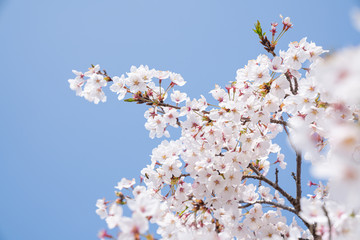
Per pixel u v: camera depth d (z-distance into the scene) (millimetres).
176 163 4441
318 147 3334
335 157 1826
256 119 4078
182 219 4309
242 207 4418
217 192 4133
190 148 4566
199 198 4285
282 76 4039
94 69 4457
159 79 4277
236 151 4285
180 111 4305
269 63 3879
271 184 4422
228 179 4195
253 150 4383
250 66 4059
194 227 4016
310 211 2795
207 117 4207
